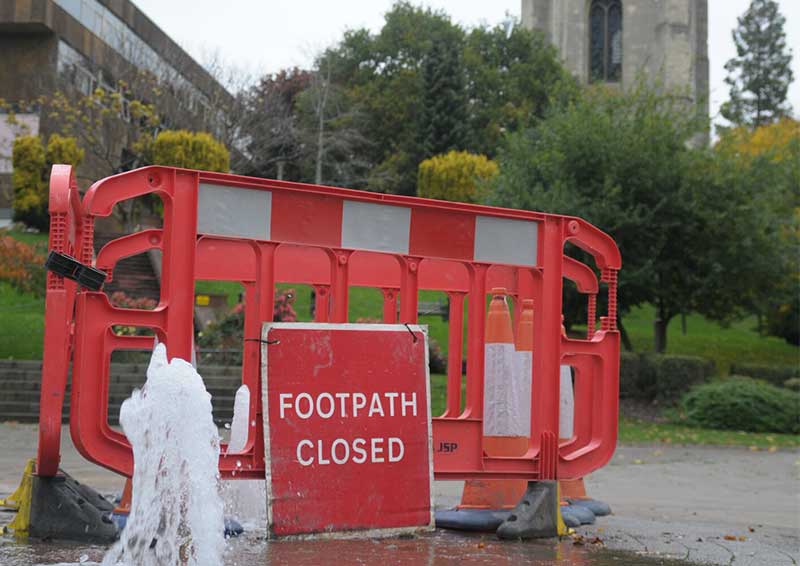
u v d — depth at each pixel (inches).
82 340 233.8
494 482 318.7
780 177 1266.0
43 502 255.9
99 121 1875.0
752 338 1862.7
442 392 1015.0
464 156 2443.4
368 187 2746.1
